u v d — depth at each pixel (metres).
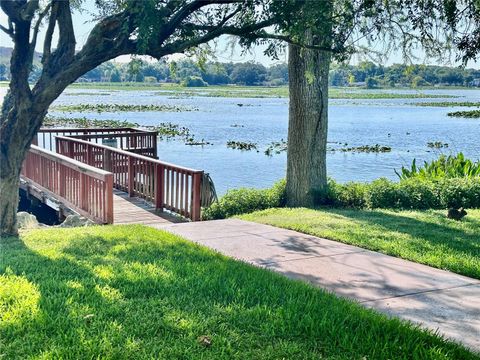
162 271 4.97
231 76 135.75
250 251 6.27
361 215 8.95
